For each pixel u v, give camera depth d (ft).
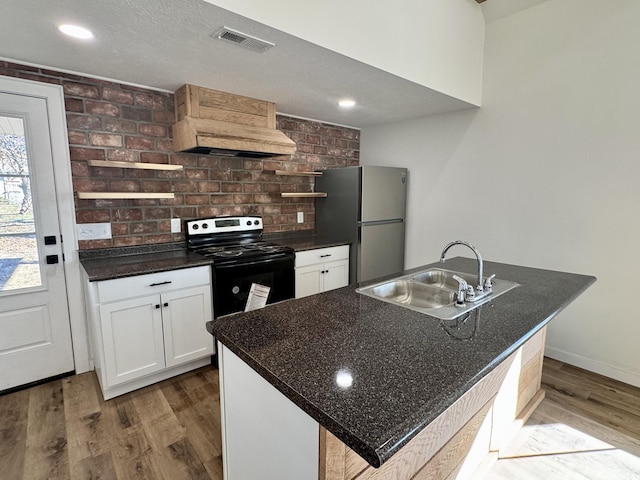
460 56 9.07
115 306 6.93
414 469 3.90
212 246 9.78
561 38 8.46
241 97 9.00
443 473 4.46
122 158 8.30
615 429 6.57
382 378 3.06
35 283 7.62
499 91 9.64
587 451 6.03
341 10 6.25
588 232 8.43
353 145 13.50
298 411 3.18
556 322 9.20
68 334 8.10
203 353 8.27
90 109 7.79
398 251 12.19
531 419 6.84
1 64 6.81
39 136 7.33
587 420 6.82
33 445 5.99
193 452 5.89
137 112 8.39
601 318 8.41
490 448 5.57
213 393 7.54
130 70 7.32
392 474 3.59
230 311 8.44
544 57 8.77
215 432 6.37
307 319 4.48
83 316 8.22
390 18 7.14
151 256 8.52
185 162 9.34
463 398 4.57
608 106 7.89
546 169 8.97
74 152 7.72
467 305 5.05
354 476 3.20
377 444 2.23
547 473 5.56
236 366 4.10
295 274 9.82
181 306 7.79
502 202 9.88
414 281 6.66
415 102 9.56
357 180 10.87
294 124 11.60
